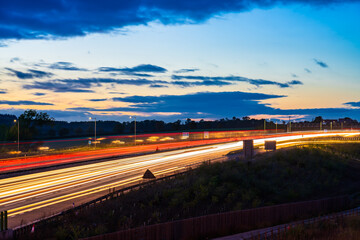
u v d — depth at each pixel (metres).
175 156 63.91
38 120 111.56
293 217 27.48
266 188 39.84
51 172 45.97
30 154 69.44
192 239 20.03
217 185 38.19
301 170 50.72
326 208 32.47
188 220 19.92
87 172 46.22
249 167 47.88
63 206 28.28
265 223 24.50
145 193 33.50
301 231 19.14
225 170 43.22
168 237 18.78
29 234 19.34
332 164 55.34
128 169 48.97
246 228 22.73
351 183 49.84
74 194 33.06
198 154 66.81
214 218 21.41
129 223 24.45
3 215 19.42
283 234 19.36
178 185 36.59
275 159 55.41
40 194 32.91
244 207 33.00
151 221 26.50
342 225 21.56
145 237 17.69
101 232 21.62
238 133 145.38
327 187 45.69
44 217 23.36
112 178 41.94
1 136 103.50
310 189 42.91
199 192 35.03
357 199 40.41
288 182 44.56
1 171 45.62
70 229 21.72
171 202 31.47
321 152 63.91
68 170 47.78
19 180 40.03
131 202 30.64
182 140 106.81
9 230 18.11
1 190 34.56
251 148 54.19
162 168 50.03
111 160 58.41
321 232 19.53
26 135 106.50
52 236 20.00
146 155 65.50
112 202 29.62
